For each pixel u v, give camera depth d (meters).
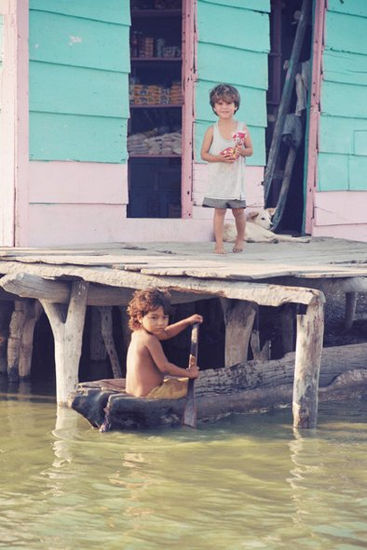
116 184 12.12
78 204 11.76
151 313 8.13
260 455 7.19
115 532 5.48
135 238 12.34
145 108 14.89
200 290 8.04
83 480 6.49
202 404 8.42
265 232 12.60
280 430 8.05
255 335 10.77
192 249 11.14
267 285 7.76
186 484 6.40
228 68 13.10
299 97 14.63
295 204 15.62
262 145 13.66
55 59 11.39
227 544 5.29
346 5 14.16
